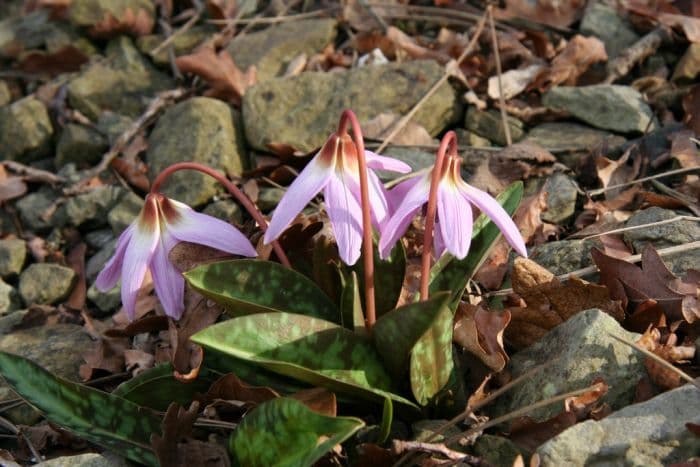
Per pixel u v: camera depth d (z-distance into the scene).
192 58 0.94
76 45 1.02
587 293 0.74
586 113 0.89
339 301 0.75
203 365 0.73
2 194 0.93
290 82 0.92
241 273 0.72
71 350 0.81
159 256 0.71
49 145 0.97
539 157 0.85
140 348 0.79
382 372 0.71
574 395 0.69
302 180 0.69
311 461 0.66
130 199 0.90
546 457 0.68
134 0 1.03
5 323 0.85
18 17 1.09
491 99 0.91
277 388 0.72
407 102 0.90
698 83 0.90
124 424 0.72
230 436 0.71
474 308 0.74
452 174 0.69
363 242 0.70
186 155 0.90
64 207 0.92
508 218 0.69
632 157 0.86
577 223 0.82
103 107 0.98
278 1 1.04
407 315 0.67
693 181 0.82
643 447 0.68
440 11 0.99
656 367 0.70
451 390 0.72
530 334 0.75
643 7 0.94
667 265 0.77
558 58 0.93
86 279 0.88
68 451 0.76
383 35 0.97
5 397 0.78
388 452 0.69
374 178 0.70
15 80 1.04
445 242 0.68
